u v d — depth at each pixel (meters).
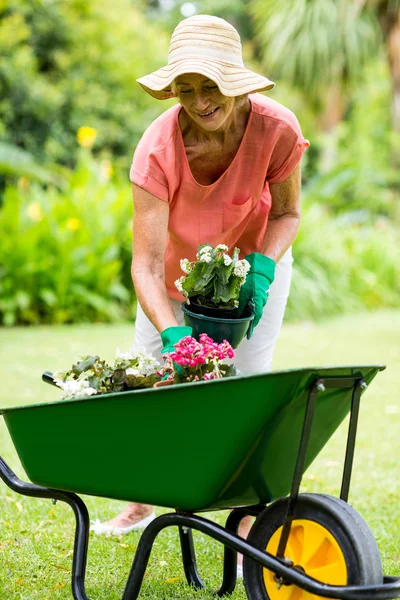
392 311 15.07
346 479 2.57
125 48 17.59
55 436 2.57
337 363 8.55
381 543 3.64
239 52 2.87
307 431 2.38
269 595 2.55
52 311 11.27
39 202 11.95
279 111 3.14
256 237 3.47
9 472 2.88
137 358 2.78
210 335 2.89
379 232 17.48
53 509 4.06
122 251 12.04
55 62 16.97
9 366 7.84
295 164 3.24
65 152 16.45
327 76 19.59
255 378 2.27
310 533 2.42
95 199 12.04
